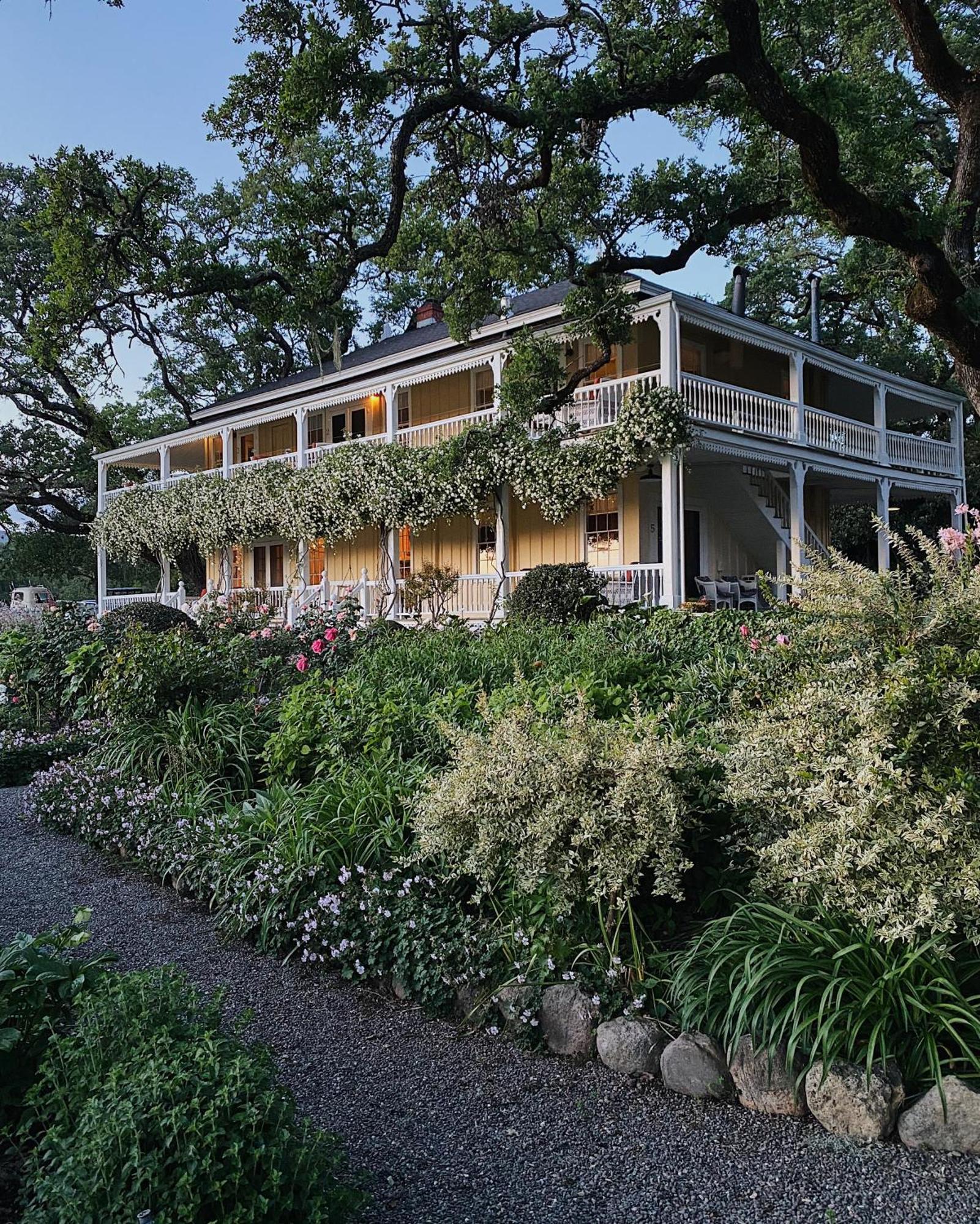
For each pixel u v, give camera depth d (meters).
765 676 4.09
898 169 10.65
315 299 9.83
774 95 9.41
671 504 13.62
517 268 12.38
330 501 18.80
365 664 8.08
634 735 3.58
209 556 25.70
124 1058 2.16
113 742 7.08
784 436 16.02
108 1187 1.82
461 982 3.57
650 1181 2.50
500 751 3.53
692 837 3.50
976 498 25.31
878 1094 2.61
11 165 29.58
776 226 23.61
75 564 37.84
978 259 17.89
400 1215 2.38
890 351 26.69
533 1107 2.90
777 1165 2.54
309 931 4.11
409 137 9.41
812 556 3.75
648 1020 3.12
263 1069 2.20
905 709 2.92
